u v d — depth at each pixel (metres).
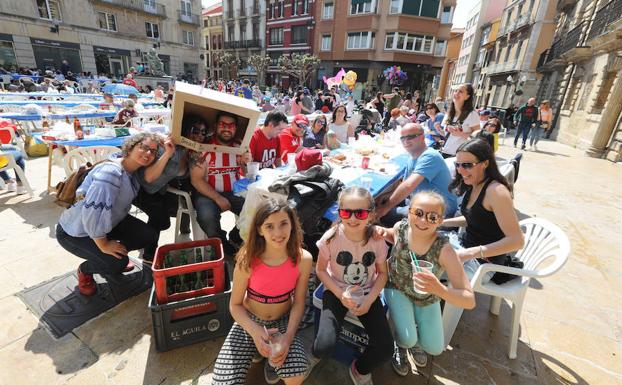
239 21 34.84
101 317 2.03
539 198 5.29
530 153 9.73
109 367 1.69
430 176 2.43
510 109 15.06
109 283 2.32
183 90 2.01
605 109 9.11
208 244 2.06
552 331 2.21
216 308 1.83
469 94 4.16
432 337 1.66
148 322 2.01
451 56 45.09
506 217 1.80
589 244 3.64
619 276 2.99
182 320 1.77
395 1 22.58
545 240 2.06
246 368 1.51
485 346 2.03
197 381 1.64
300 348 1.56
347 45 25.47
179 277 1.88
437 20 23.03
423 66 24.36
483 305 2.45
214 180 2.66
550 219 4.37
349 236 1.69
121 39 24.00
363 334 1.73
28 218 3.34
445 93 47.28
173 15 27.22
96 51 22.72
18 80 14.19
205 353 1.82
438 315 1.66
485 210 1.93
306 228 2.15
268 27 31.53
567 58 13.12
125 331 1.93
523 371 1.85
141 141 2.03
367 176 2.80
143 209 2.61
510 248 1.76
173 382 1.63
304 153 2.38
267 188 2.20
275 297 1.60
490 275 1.99
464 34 40.22
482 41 32.19
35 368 1.65
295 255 1.54
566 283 2.83
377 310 1.65
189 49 29.23
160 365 1.72
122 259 2.10
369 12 23.39
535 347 2.05
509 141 12.51
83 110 7.51
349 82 13.30
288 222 1.47
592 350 2.05
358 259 1.70
